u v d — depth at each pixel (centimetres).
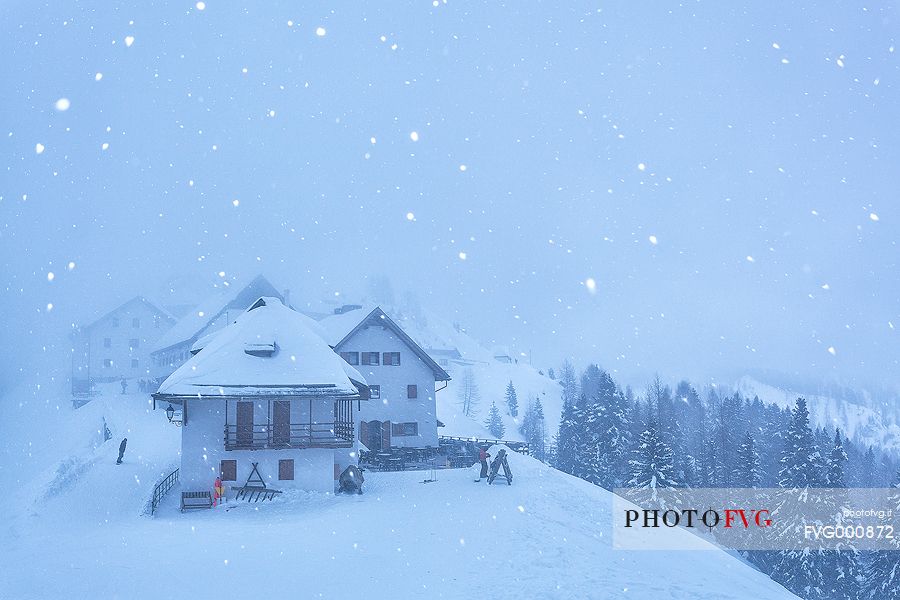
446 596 1505
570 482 3653
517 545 2042
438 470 4391
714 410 11544
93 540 2370
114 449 4769
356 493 3522
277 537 2378
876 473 13938
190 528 2664
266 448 3553
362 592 1562
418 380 5669
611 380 7231
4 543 2330
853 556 4891
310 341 3841
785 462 5419
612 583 1583
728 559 2191
